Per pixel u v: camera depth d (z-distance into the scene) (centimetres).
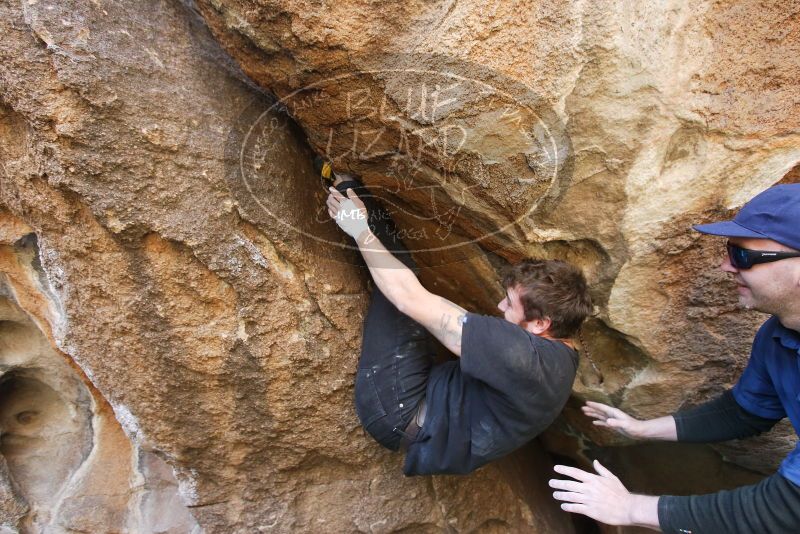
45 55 103
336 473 163
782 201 106
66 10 104
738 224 112
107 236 118
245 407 143
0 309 160
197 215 120
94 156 109
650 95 107
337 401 146
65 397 189
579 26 100
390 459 164
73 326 132
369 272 155
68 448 196
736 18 105
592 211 124
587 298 130
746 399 139
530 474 222
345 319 142
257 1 96
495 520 188
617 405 169
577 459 238
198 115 119
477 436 130
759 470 186
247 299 129
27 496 190
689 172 118
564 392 129
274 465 156
